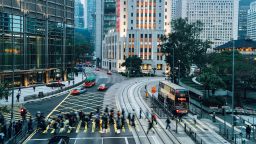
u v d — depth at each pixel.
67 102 75.25
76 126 51.94
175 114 60.47
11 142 39.75
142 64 172.38
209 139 45.38
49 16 108.81
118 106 71.56
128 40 174.75
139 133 48.19
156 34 172.88
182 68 117.38
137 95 90.00
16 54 94.25
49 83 105.00
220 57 90.81
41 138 44.38
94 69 197.75
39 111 59.94
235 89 76.62
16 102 72.12
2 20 88.44
